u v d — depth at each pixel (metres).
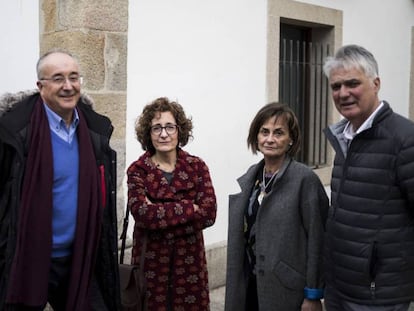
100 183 2.62
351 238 2.44
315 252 2.70
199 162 3.15
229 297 2.85
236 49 5.10
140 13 4.28
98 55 3.65
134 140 4.28
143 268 2.92
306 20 5.77
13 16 4.07
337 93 2.46
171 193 3.01
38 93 2.56
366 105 2.42
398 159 2.33
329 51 6.17
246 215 2.85
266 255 2.72
